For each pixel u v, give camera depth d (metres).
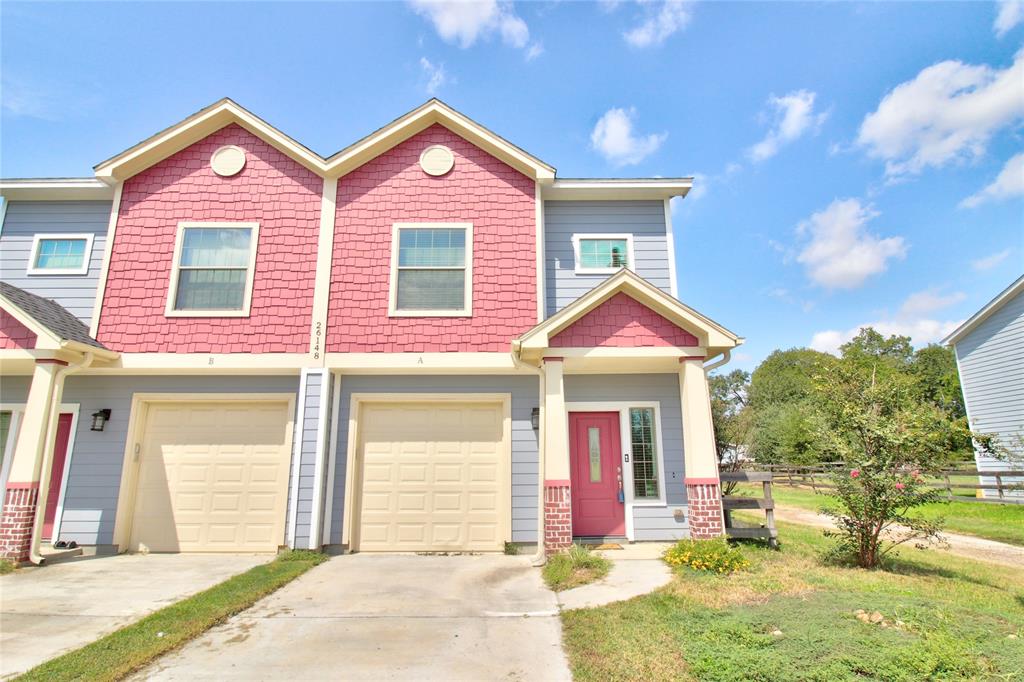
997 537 10.06
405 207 9.07
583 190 9.58
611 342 7.62
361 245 8.88
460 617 4.95
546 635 4.46
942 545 8.94
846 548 6.85
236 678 3.65
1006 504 13.51
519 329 8.59
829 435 7.10
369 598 5.60
